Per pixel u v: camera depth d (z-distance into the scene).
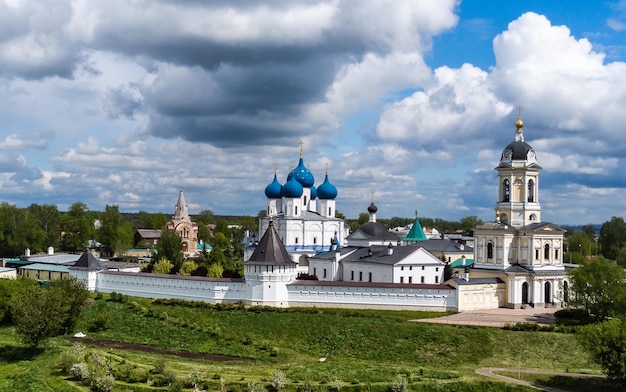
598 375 116.31
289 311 156.00
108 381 102.31
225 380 107.19
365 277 186.38
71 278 160.38
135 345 140.00
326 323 147.62
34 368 116.75
